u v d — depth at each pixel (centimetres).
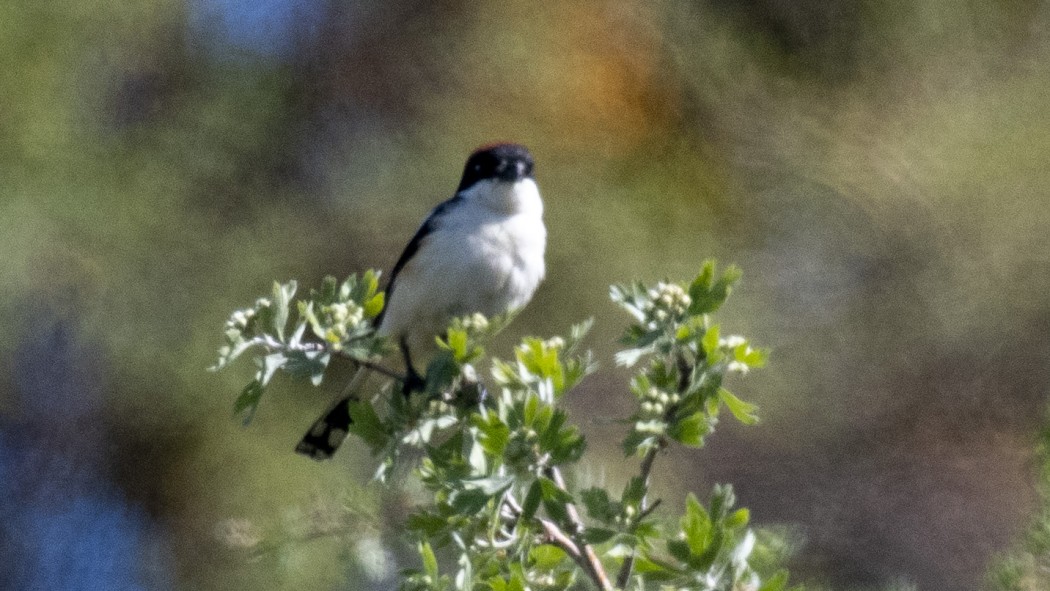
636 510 597
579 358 649
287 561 777
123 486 1201
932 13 1109
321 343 652
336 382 1162
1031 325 1091
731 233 1120
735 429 1127
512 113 1127
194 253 1161
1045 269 1083
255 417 1151
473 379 642
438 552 644
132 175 1166
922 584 1088
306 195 1204
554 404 611
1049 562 655
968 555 1090
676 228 1108
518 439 586
